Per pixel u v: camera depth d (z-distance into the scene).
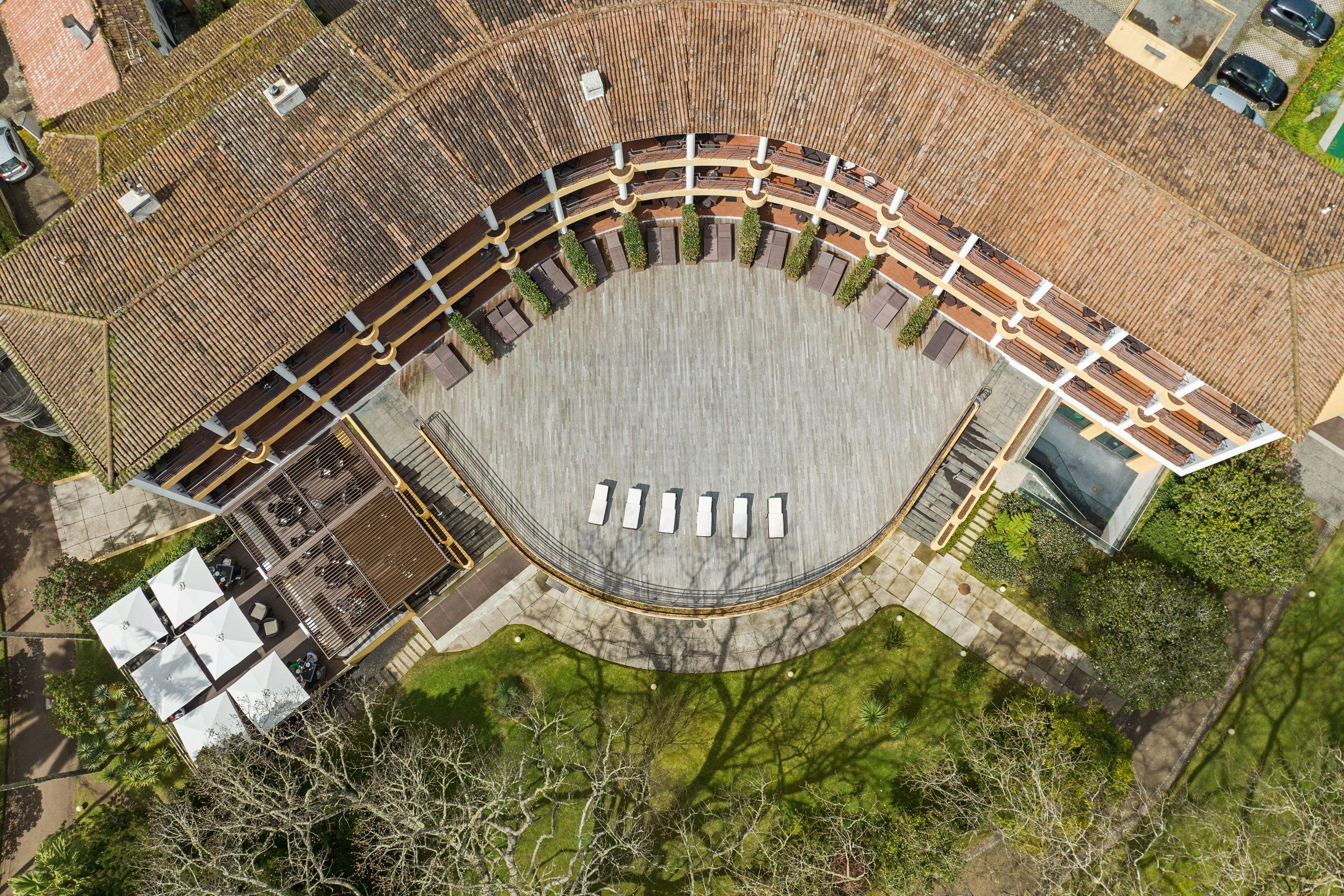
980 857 36.97
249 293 30.05
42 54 40.94
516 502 36.97
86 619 38.38
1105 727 35.78
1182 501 36.56
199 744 36.19
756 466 37.06
